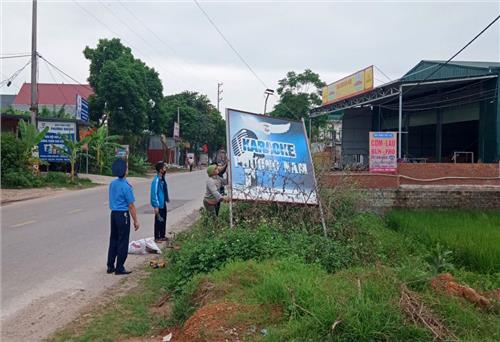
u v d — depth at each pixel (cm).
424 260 873
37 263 913
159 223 1148
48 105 5788
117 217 842
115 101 4150
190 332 504
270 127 1024
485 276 831
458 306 524
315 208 984
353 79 3294
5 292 730
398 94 2878
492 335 489
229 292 578
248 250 745
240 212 1002
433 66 3084
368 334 446
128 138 4362
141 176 4134
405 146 3609
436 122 3350
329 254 795
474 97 2855
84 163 3566
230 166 973
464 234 1091
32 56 2669
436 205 1720
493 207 1752
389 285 540
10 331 576
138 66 4494
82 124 3609
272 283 549
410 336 455
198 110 7325
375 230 1131
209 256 734
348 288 533
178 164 6216
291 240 834
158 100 5084
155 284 768
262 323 496
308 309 496
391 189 1688
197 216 1577
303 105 4331
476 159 3272
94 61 4359
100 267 889
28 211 1686
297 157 1021
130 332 562
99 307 662
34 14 2661
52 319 617
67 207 1805
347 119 4184
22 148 2541
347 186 1156
